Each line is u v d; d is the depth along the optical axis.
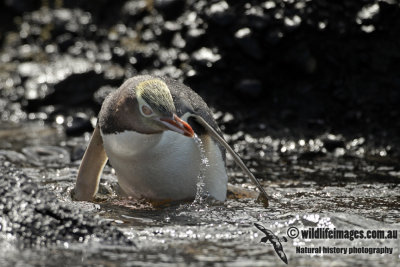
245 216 8.46
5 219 7.24
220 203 9.30
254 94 14.82
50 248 6.78
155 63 16.39
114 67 16.80
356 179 11.13
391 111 14.34
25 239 6.97
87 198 9.52
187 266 6.30
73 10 19.25
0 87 17.12
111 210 8.78
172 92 9.03
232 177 11.34
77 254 6.60
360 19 14.95
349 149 13.66
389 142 13.70
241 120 14.63
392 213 8.80
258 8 15.36
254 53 14.93
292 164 12.46
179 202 9.27
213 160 9.29
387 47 14.88
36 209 7.42
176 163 8.72
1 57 18.39
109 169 11.81
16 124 15.87
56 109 16.28
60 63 17.36
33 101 16.42
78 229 7.17
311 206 9.18
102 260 6.43
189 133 8.27
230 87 15.23
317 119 14.57
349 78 14.91
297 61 14.84
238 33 15.06
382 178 11.20
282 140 14.02
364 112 14.45
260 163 12.56
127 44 17.41
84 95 16.36
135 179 9.01
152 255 6.65
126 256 6.60
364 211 8.91
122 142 8.55
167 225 7.94
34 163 12.10
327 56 15.00
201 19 16.05
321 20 15.09
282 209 8.94
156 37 17.05
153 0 17.66
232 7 15.65
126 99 8.44
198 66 15.34
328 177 11.31
